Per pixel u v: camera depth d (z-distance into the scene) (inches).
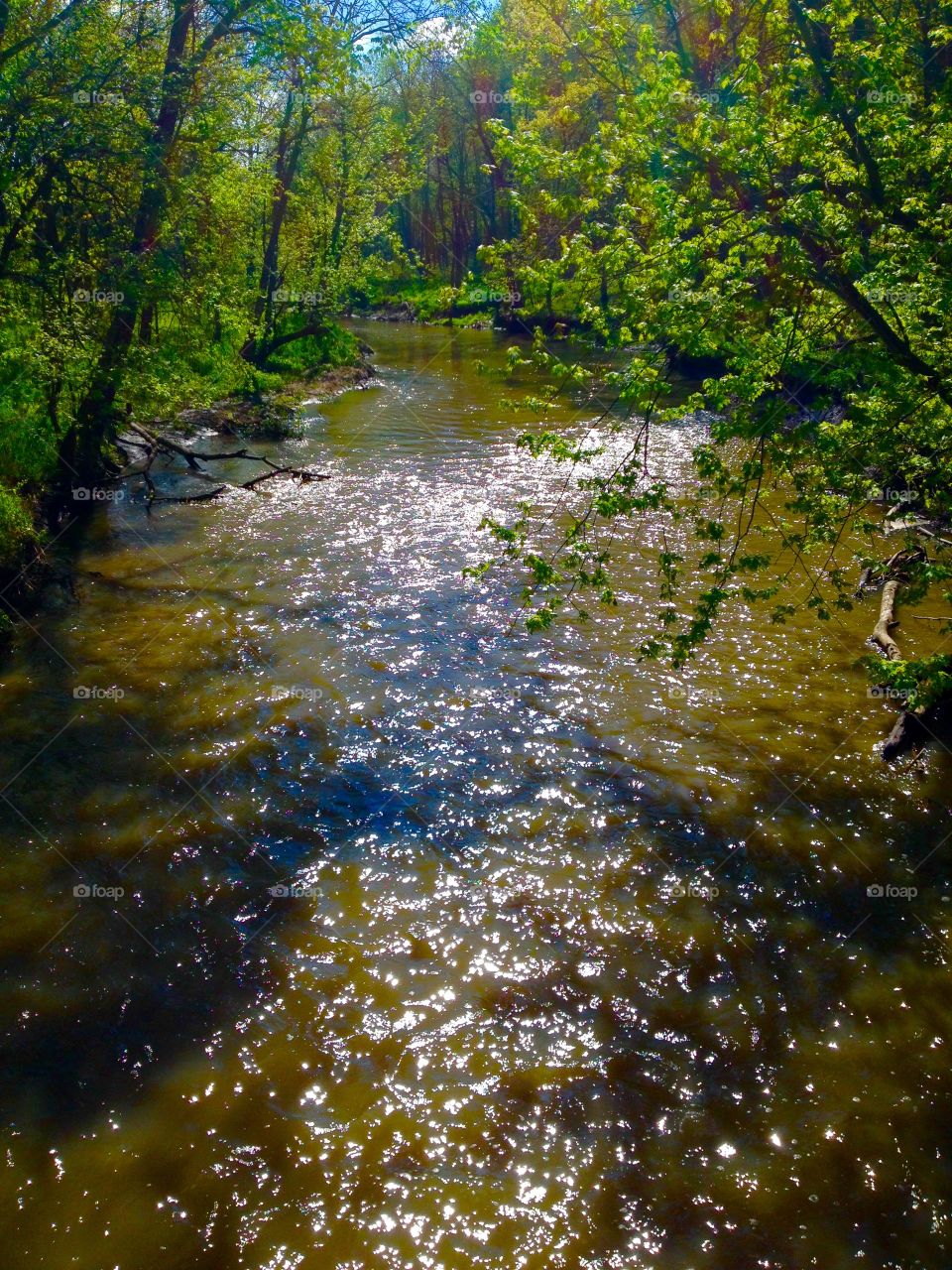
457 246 2620.6
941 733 331.3
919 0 342.6
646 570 503.2
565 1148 190.4
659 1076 207.5
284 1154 188.1
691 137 238.8
